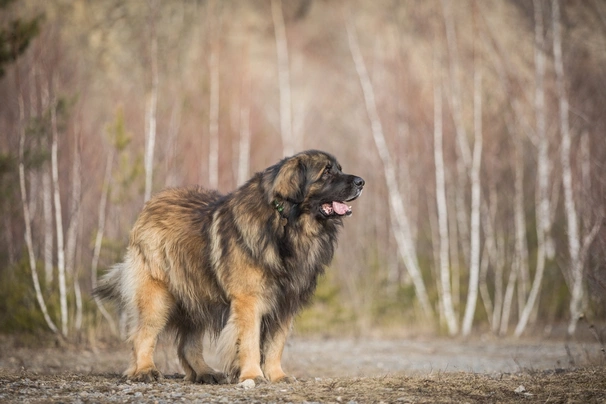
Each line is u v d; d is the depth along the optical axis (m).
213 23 26.22
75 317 15.18
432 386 7.17
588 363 10.35
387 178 21.55
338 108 30.36
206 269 8.20
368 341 17.69
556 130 20.67
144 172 15.17
